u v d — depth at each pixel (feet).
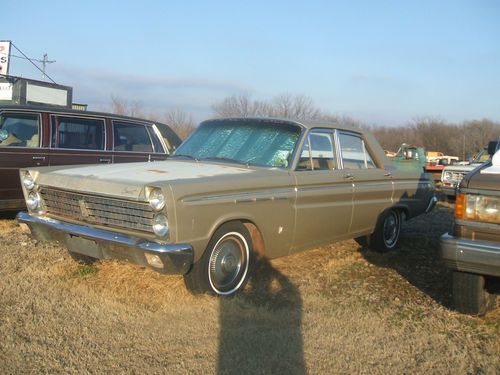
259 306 13.98
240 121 18.49
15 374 9.91
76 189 14.15
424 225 28.27
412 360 11.27
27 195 15.94
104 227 13.79
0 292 14.06
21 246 19.01
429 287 16.55
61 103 56.34
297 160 16.35
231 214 13.97
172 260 12.48
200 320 12.84
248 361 10.91
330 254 20.31
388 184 20.33
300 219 16.26
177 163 16.76
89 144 25.43
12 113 23.03
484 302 13.98
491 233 12.70
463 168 40.06
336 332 12.51
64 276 15.64
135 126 27.73
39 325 12.14
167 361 10.78
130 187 12.94
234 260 14.69
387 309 14.33
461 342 12.28
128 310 13.26
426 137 191.62
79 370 10.22
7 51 77.05
